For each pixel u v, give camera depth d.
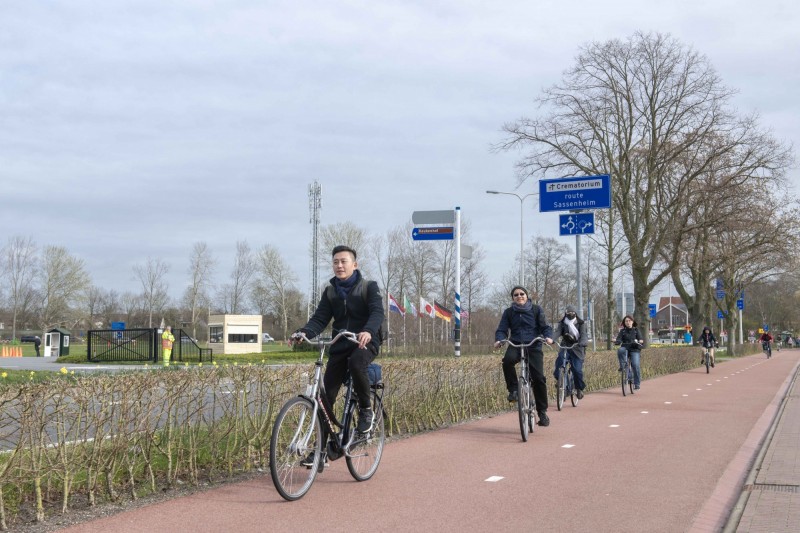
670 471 6.82
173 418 5.96
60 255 74.44
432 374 10.07
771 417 11.42
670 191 31.19
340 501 5.59
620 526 4.98
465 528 4.90
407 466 6.99
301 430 5.62
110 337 30.16
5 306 75.50
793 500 5.65
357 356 6.00
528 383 9.12
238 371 6.58
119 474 5.70
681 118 28.75
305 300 84.69
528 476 6.54
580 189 18.31
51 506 5.22
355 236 62.22
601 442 8.52
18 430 4.78
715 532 4.95
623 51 28.70
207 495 5.77
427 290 51.09
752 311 98.31
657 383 19.58
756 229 32.81
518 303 9.33
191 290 75.50
